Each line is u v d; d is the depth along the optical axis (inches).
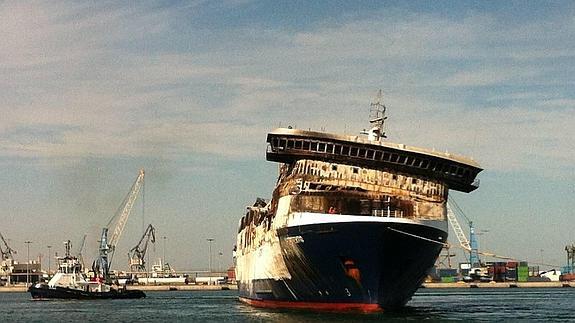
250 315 4015.8
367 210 3474.4
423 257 3388.3
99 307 6210.6
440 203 3609.7
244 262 5546.3
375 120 3991.1
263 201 4872.0
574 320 3983.8
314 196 3508.9
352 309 3553.2
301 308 3969.0
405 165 3585.1
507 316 4296.3
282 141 3609.7
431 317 3848.4
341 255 3344.0
